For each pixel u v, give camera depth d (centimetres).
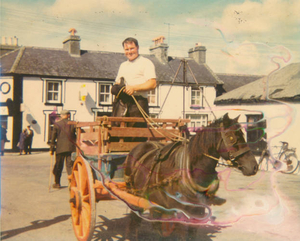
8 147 1916
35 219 539
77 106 2259
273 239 445
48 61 2238
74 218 444
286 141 1161
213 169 341
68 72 2244
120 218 544
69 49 2406
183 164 337
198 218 346
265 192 760
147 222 521
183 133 457
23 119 1995
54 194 739
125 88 441
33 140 2019
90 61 2430
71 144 749
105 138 414
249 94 1379
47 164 1350
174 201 343
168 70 2462
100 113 2356
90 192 388
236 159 320
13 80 2009
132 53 471
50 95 2147
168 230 386
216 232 476
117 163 416
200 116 1569
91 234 387
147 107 480
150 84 451
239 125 327
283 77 1343
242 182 894
